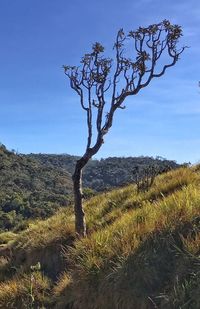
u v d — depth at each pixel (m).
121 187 14.72
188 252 6.09
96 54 9.82
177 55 9.60
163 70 9.61
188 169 12.45
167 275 6.27
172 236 6.69
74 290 7.37
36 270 9.67
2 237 15.98
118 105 9.62
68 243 10.05
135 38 9.65
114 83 9.71
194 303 5.41
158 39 9.62
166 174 12.60
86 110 9.73
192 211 7.06
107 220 10.32
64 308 7.42
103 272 6.97
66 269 8.91
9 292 8.67
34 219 18.11
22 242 12.00
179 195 8.25
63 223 11.77
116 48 9.73
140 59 9.57
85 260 7.56
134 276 6.44
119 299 6.39
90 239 8.45
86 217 11.24
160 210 8.06
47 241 10.47
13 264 11.05
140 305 6.14
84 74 9.77
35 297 8.34
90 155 9.65
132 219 8.52
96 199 13.51
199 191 8.23
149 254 6.58
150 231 7.13
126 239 7.38
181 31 9.56
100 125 9.66
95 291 6.88
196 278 5.68
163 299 5.82
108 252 7.41
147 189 11.56
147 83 9.58
